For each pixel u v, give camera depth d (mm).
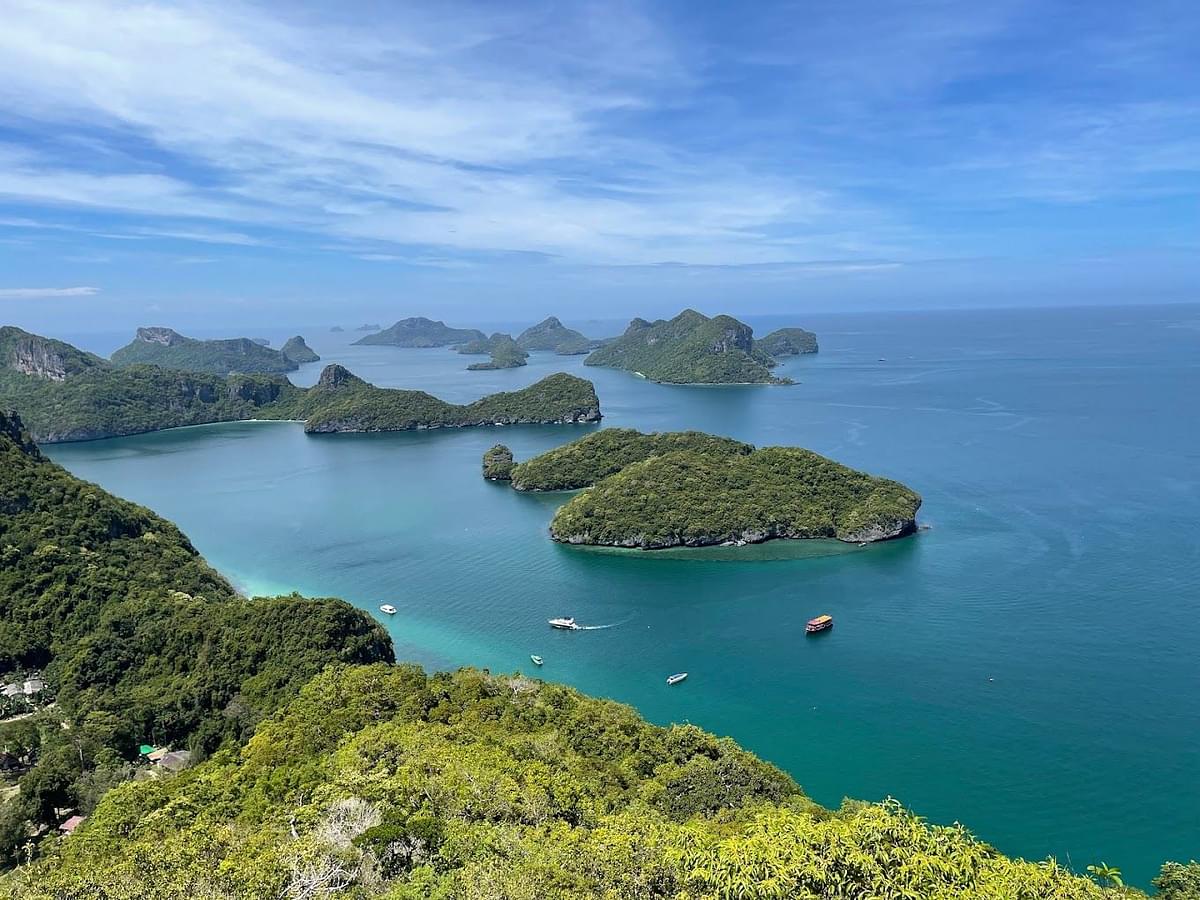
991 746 74938
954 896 27859
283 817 43688
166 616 94938
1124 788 67812
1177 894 48500
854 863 28844
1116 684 84812
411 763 49500
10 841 58750
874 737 77625
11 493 112438
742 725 81500
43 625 94875
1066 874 31906
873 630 101875
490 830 39625
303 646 84625
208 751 73875
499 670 97562
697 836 36219
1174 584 110875
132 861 36375
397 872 36500
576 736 64000
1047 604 106250
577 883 32969
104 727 72750
